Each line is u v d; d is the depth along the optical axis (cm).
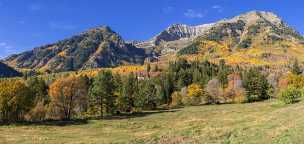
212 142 3981
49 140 5988
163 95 16512
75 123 8881
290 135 3491
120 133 6819
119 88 13062
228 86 16738
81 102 11012
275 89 14850
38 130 7600
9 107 9738
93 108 11856
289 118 4525
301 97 8525
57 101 10775
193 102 15388
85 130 7556
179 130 5606
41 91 11931
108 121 9225
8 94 9712
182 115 9906
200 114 9706
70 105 10762
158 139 4859
